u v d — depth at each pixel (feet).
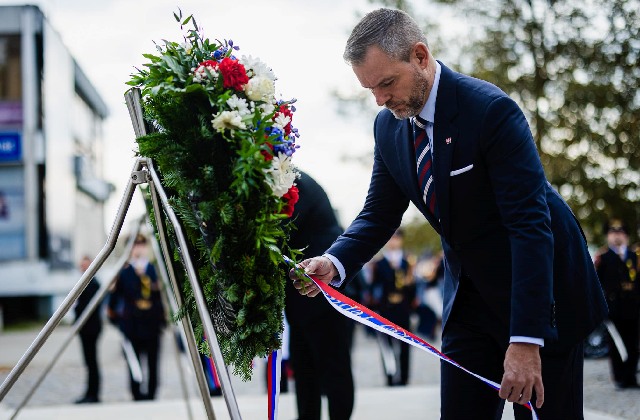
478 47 44.21
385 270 31.99
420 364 36.94
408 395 20.62
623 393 24.00
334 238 13.12
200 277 7.55
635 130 42.96
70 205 81.25
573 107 42.75
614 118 43.42
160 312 26.53
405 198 8.94
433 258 57.21
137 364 26.35
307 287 8.31
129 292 26.40
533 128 43.27
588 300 7.94
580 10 42.63
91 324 26.71
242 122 6.94
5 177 67.62
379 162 8.96
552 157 43.21
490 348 8.23
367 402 19.56
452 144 7.74
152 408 20.02
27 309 69.41
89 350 26.68
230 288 7.09
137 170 7.38
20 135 67.41
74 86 86.48
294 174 7.38
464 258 8.08
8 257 67.41
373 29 7.57
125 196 7.39
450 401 8.21
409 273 32.12
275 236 7.29
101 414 19.31
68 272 74.38
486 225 7.88
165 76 7.21
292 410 17.48
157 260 16.51
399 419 17.19
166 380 32.30
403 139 8.24
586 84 42.73
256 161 6.86
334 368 13.10
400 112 7.86
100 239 113.50
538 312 7.14
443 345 8.48
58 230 73.15
